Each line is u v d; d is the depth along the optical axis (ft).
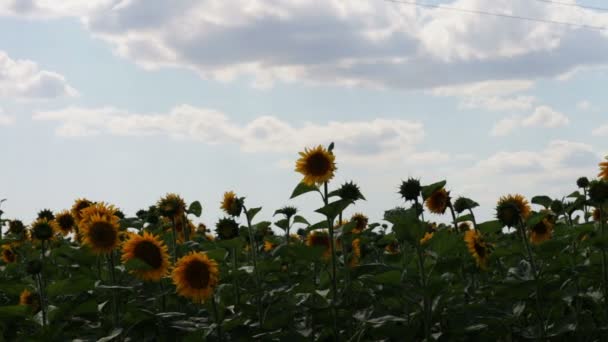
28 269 24.09
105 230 22.66
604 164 24.35
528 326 23.44
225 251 23.97
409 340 20.89
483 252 25.00
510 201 26.48
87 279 21.52
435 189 23.07
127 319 21.11
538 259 25.26
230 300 25.16
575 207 32.94
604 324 22.79
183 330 20.62
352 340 22.40
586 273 22.72
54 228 36.45
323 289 24.25
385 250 35.42
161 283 24.57
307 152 23.15
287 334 21.39
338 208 22.17
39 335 21.85
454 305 22.62
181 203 31.68
